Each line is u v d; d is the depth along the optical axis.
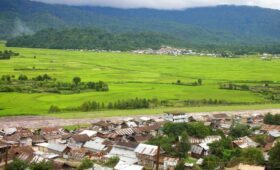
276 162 140.62
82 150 165.75
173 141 174.12
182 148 162.25
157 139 174.38
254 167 132.12
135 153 158.62
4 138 182.25
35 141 181.38
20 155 154.88
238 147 166.62
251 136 192.25
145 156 153.38
